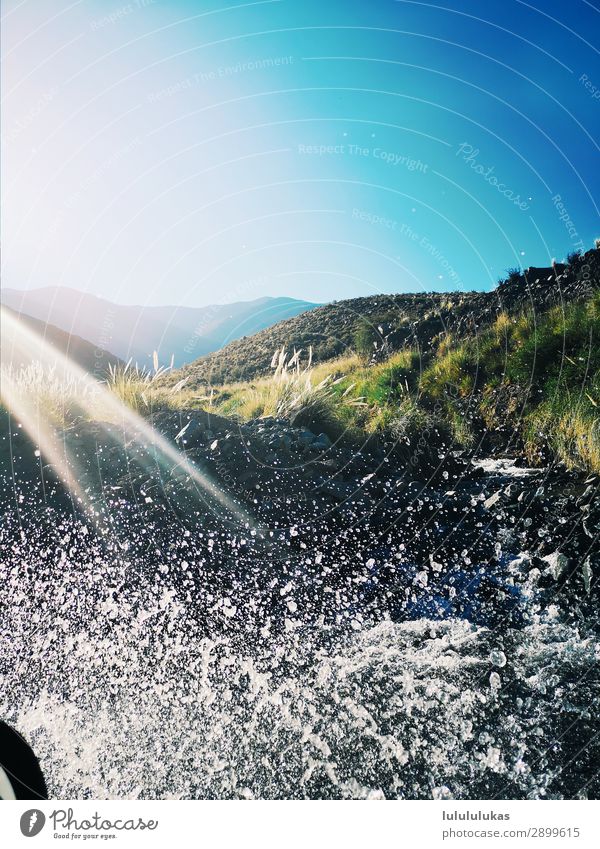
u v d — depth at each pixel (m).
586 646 2.90
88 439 6.07
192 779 2.27
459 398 8.91
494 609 3.45
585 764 2.14
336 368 13.94
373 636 3.32
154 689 2.96
